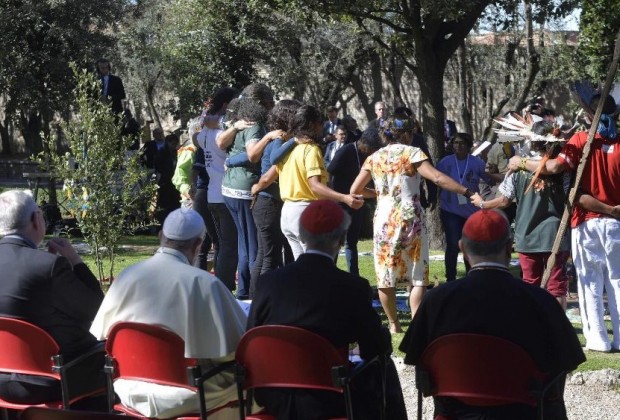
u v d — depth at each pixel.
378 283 7.32
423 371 3.97
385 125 7.18
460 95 28.36
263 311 4.15
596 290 6.98
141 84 31.23
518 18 20.73
